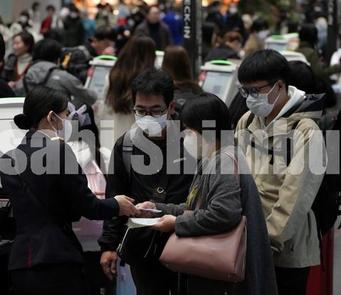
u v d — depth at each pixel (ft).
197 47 71.82
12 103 41.01
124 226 35.42
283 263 34.50
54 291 32.63
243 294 31.48
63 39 133.08
